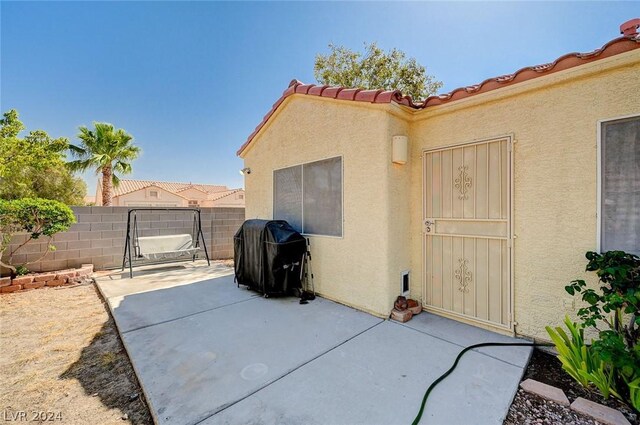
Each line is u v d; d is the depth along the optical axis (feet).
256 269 15.99
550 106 9.58
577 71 8.84
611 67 8.30
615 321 7.46
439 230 12.58
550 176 9.62
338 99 13.91
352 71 38.47
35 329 12.36
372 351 9.51
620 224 8.42
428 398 7.06
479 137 11.23
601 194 8.70
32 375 8.78
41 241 20.84
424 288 13.14
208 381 7.89
